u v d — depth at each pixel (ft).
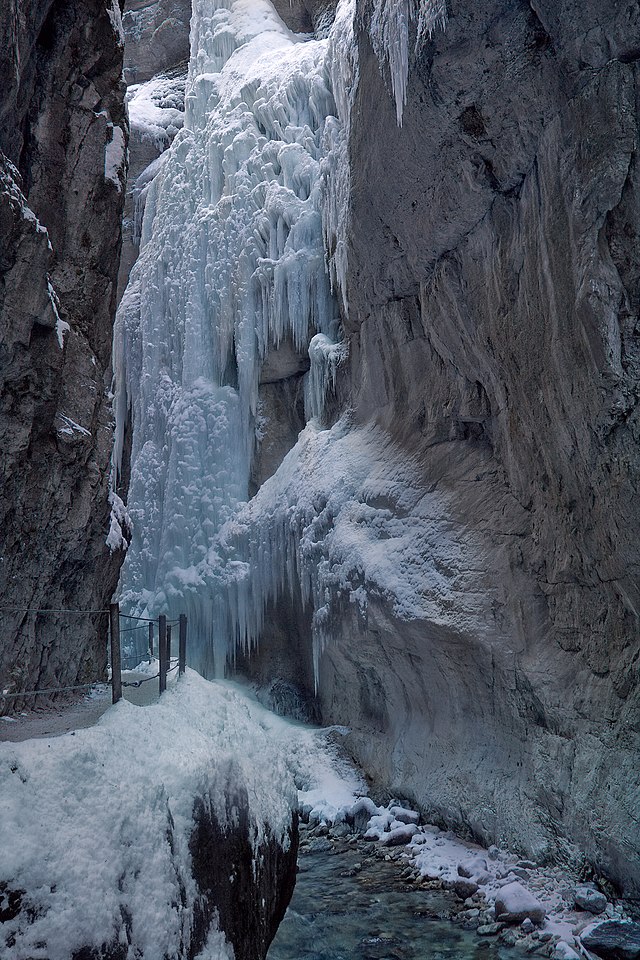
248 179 53.88
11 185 17.48
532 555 29.58
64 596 24.43
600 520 24.40
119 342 61.05
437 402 37.22
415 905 26.35
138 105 73.41
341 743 41.34
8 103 19.01
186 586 51.01
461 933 23.91
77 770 13.44
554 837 26.71
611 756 24.49
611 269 22.53
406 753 35.73
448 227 31.65
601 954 20.80
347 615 38.73
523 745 29.19
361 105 33.83
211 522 52.37
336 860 31.32
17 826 11.94
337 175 45.03
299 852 32.48
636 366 22.39
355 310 42.42
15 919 11.23
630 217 22.09
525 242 27.45
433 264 34.40
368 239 37.52
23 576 21.57
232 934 16.10
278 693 47.83
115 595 55.77
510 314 28.89
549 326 25.62
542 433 27.48
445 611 32.37
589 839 24.82
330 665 43.96
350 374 45.44
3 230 17.17
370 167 34.55
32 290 18.57
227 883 16.37
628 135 21.89
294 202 50.60
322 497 42.16
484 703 31.53
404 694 37.27
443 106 28.04
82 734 14.47
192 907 14.66
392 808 34.63
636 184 21.89
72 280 24.36
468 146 28.60
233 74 59.26
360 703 41.57
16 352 18.79
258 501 49.06
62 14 23.20
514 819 28.37
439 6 25.38
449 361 35.35
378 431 42.06
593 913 23.34
